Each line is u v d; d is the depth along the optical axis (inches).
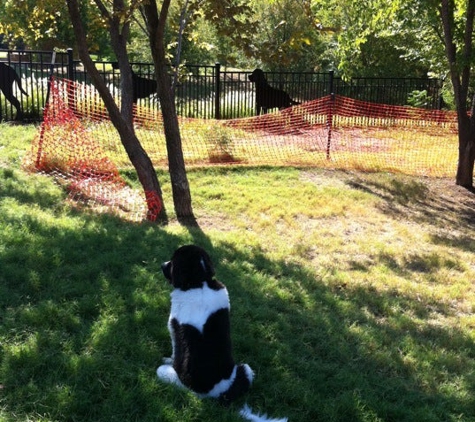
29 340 113.4
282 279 177.0
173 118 239.0
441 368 135.9
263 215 262.7
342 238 243.1
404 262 221.0
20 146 310.0
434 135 470.0
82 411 96.8
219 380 103.3
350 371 127.6
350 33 356.5
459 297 189.6
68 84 329.4
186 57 629.9
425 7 322.7
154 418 96.8
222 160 345.1
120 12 217.6
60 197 233.8
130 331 124.6
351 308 164.1
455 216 295.7
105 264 155.6
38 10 282.8
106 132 349.4
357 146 410.9
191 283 105.8
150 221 230.5
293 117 444.1
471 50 321.7
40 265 146.6
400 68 599.5
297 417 108.1
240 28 212.5
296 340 136.2
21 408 94.9
